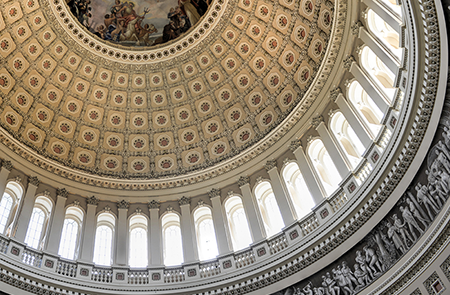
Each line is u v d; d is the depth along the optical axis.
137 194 32.50
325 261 23.48
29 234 26.98
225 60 36.50
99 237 29.64
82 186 31.45
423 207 19.75
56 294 24.08
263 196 30.58
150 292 26.17
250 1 34.50
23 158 29.73
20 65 32.75
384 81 24.66
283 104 33.25
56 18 33.88
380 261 21.34
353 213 23.03
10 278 22.83
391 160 21.42
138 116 36.69
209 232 30.42
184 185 32.91
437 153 19.23
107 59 36.03
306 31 32.12
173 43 36.59
